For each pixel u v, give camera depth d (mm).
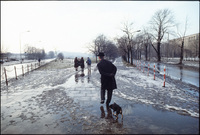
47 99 5047
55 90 6449
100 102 4641
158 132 2732
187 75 11797
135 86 7082
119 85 7324
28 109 4090
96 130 2848
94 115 3590
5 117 3555
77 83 8133
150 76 10820
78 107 4188
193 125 3002
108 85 4105
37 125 3111
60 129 2918
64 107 4207
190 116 3469
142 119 3316
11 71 17594
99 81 8758
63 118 3443
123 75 11344
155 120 3254
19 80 9797
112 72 4016
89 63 13133
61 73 13648
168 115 3535
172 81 8742
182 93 5715
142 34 38969
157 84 7594
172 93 5711
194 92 6070
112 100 4797
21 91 6344
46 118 3463
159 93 5703
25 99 5086
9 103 4652
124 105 4297
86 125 3068
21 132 2828
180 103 4457
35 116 3592
